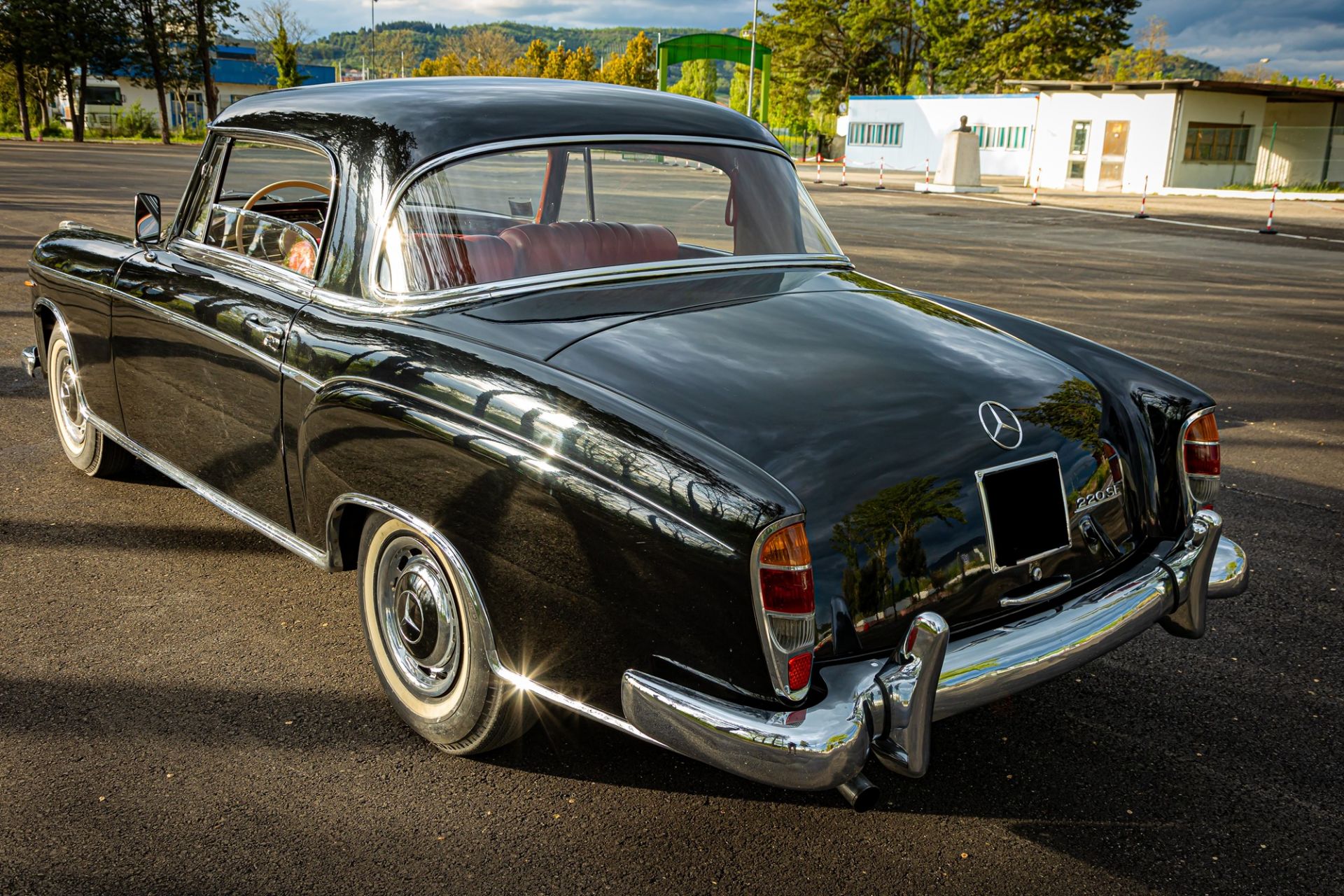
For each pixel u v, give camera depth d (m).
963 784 2.63
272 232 3.12
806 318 2.74
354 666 3.12
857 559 2.14
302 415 2.82
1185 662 3.27
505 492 2.26
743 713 2.01
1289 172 32.38
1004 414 2.46
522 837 2.38
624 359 2.38
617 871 2.28
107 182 19.83
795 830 2.44
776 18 64.38
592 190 3.03
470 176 2.76
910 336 2.72
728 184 3.26
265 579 3.67
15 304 8.06
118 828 2.37
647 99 3.29
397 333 2.60
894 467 2.23
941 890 2.24
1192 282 11.67
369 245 2.75
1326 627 3.50
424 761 2.66
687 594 2.04
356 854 2.30
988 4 54.28
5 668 3.03
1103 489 2.58
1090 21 50.25
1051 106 33.44
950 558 2.27
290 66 61.84
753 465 2.05
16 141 43.88
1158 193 30.69
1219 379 7.08
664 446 2.07
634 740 2.79
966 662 2.21
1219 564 2.81
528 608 2.30
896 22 60.84
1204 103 30.89
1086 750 2.79
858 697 2.03
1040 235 16.77
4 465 4.71
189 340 3.31
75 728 2.75
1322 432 5.87
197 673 3.05
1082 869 2.32
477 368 2.39
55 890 2.16
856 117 48.38
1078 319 9.15
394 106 2.88
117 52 47.50
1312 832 2.45
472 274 2.70
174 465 3.66
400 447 2.48
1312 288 11.43
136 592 3.54
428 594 2.59
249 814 2.43
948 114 43.84
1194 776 2.68
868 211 21.17
